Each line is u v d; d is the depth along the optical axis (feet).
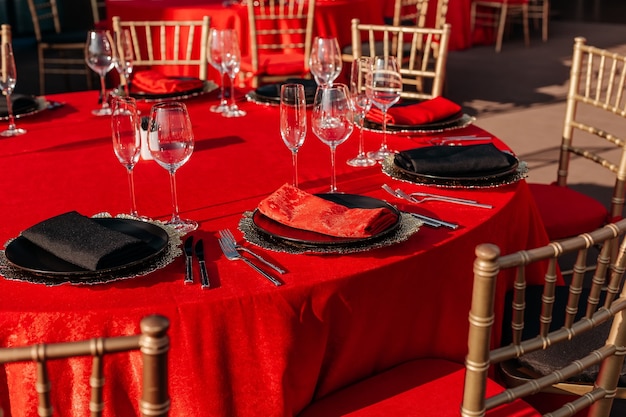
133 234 4.79
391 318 4.82
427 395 4.85
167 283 4.39
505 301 6.34
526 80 22.30
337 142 5.56
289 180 6.09
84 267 4.31
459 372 5.09
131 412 4.50
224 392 4.41
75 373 4.39
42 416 3.15
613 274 4.45
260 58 15.57
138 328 4.14
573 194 8.79
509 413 4.81
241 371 4.40
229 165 6.50
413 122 7.27
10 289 4.34
